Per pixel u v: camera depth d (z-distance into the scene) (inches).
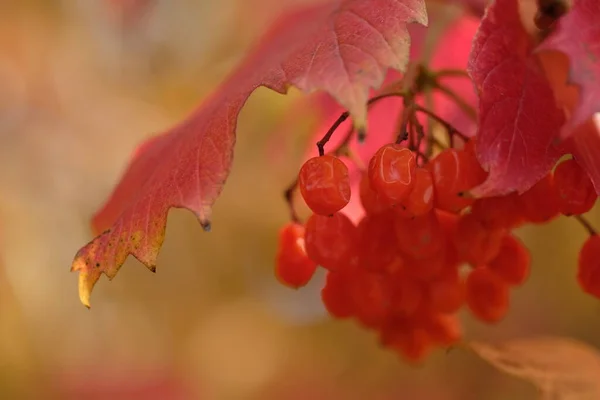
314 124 16.2
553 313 23.1
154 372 21.2
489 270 12.6
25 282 16.9
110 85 19.5
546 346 13.1
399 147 11.4
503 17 11.5
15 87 18.1
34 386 17.8
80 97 18.9
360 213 13.8
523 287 23.0
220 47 19.6
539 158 11.3
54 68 18.5
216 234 22.0
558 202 11.6
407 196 11.5
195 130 11.8
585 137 11.5
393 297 12.4
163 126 19.9
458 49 15.4
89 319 19.2
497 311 12.6
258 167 20.2
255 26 19.4
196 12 19.6
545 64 11.5
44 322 17.6
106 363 20.0
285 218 21.7
